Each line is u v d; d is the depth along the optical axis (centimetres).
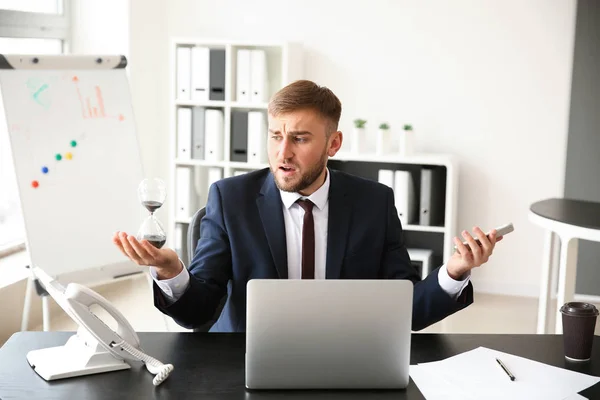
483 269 530
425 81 525
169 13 564
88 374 182
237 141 529
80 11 534
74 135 369
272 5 545
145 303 485
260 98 521
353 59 535
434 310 215
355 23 531
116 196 381
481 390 179
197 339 206
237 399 172
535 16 503
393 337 178
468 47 515
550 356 202
